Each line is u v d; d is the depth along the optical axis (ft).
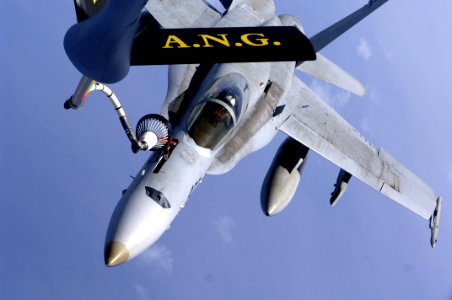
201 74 48.14
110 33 22.09
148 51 23.62
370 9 44.57
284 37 23.99
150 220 38.58
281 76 52.13
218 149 44.16
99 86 38.09
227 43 23.65
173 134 43.24
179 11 52.16
